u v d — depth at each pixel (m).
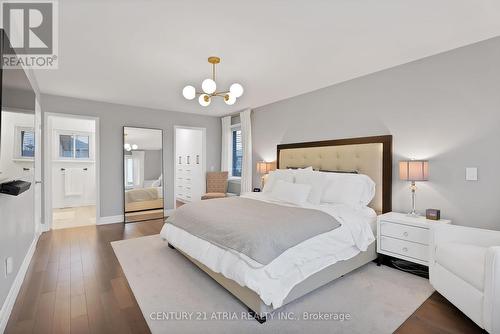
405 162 2.80
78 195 6.57
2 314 1.73
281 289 1.87
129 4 1.88
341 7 1.94
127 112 5.01
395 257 2.70
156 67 3.09
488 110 2.45
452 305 2.05
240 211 2.71
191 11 1.98
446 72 2.71
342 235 2.39
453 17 2.08
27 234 2.66
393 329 1.76
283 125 4.61
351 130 3.56
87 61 2.90
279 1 1.86
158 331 1.73
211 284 2.38
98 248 3.36
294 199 3.09
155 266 2.78
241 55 2.78
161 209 5.43
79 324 1.79
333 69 3.19
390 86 3.15
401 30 2.28
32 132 2.80
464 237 2.14
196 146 6.41
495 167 2.41
